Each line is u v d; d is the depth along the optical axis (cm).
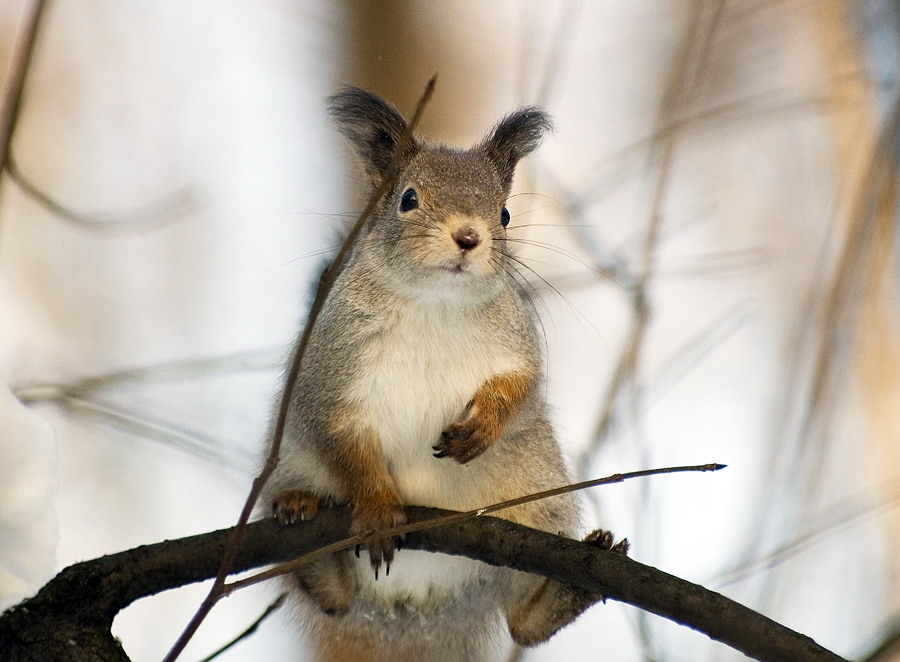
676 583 718
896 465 1411
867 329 1447
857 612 1234
